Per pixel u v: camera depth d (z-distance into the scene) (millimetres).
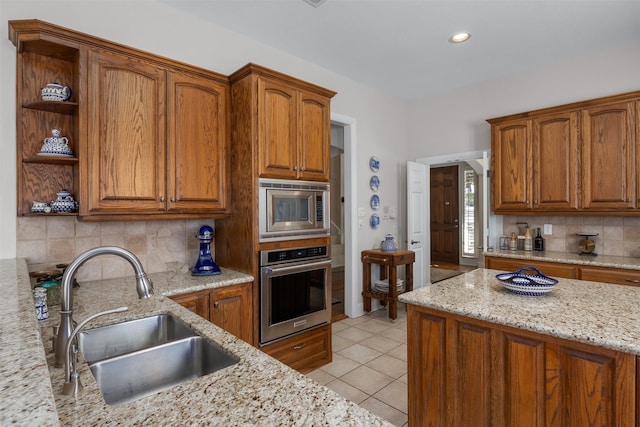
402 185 4781
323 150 2865
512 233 3838
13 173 1969
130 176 2074
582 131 3119
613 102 2969
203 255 2457
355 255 4035
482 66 3684
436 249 7809
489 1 2518
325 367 2775
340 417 693
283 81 2580
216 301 2203
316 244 2807
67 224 2154
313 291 2775
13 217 1973
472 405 1531
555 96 3596
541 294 1732
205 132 2424
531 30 2934
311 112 2777
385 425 667
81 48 1920
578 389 1247
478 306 1566
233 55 2918
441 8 2604
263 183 2436
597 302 1602
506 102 3941
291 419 685
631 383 1130
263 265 2438
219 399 770
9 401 485
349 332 3547
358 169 4117
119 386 1079
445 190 7648
